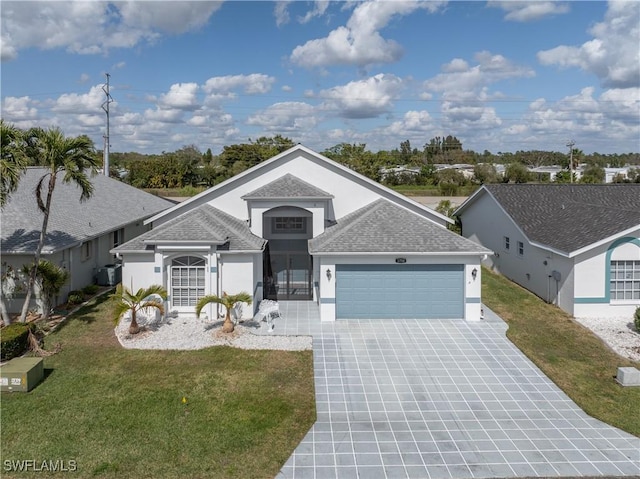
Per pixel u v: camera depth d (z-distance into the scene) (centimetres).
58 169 1750
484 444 1078
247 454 1027
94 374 1415
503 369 1477
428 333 1775
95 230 2377
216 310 1925
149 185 7425
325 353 1588
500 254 2831
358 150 8806
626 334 1786
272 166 2322
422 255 1892
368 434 1116
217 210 2298
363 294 1939
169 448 1038
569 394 1320
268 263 2272
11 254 1930
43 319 1906
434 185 8125
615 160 14700
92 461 988
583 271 1964
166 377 1398
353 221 2086
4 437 1071
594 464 1002
